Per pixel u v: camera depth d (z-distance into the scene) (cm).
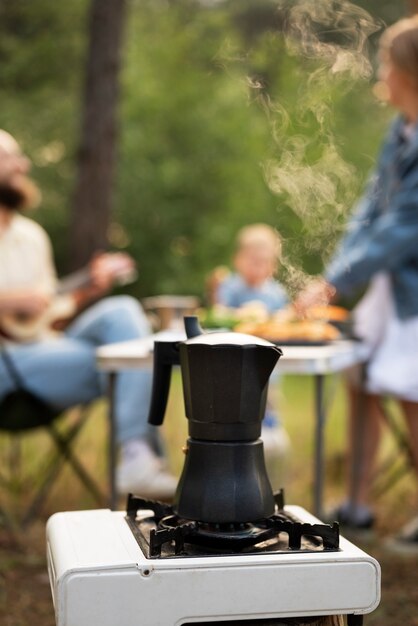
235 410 143
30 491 369
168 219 1207
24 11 1101
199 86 1226
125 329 324
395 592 254
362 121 1291
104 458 409
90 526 153
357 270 290
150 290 1216
